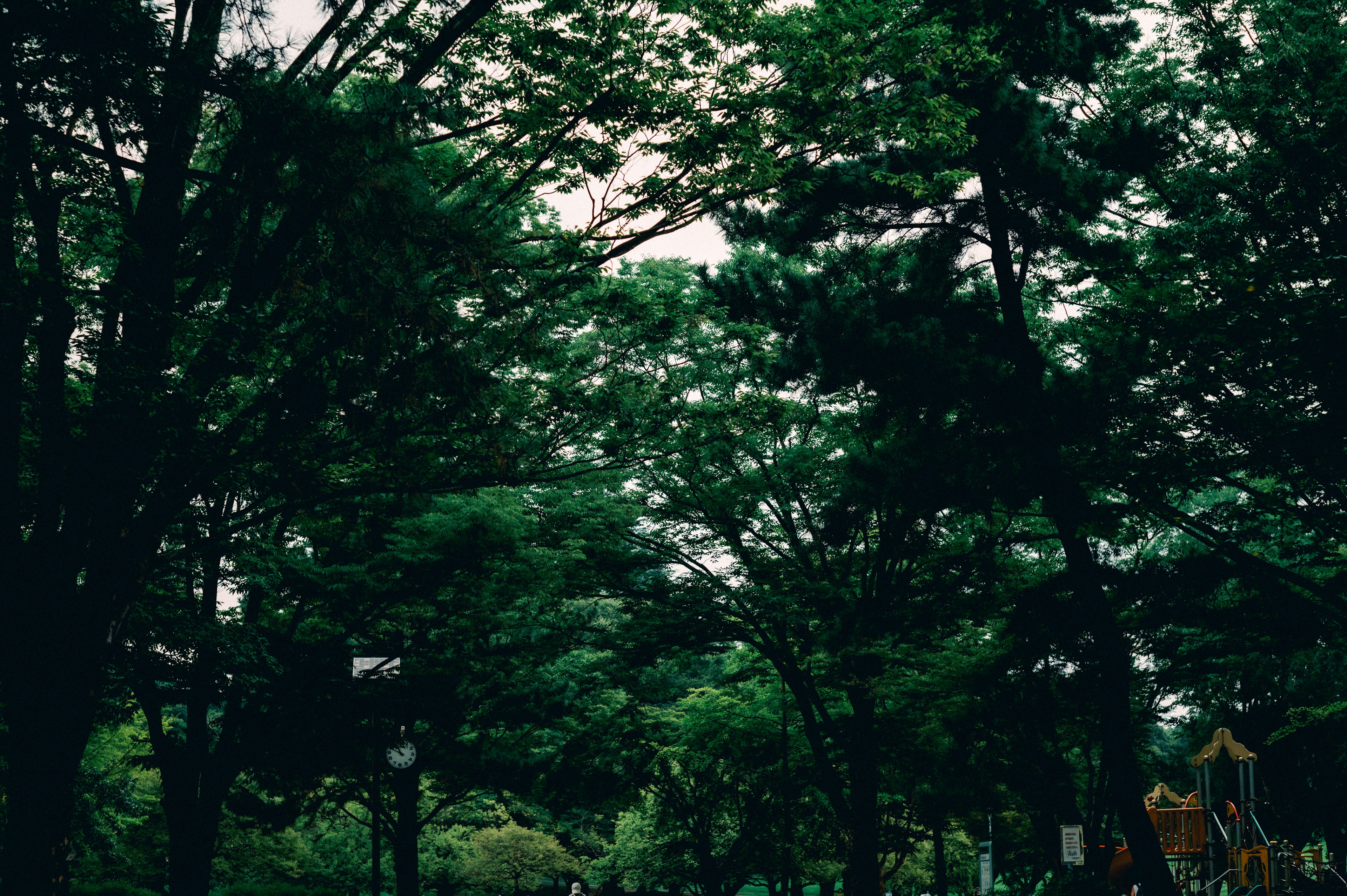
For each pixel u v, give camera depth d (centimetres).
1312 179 1347
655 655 2423
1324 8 1427
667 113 1170
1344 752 2328
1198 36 1700
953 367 1706
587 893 4547
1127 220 1903
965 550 2183
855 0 1173
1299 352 1232
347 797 2884
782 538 2433
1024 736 2353
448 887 4541
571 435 1478
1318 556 1642
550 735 2884
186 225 1175
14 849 1077
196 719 2292
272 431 1178
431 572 2222
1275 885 2017
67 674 1116
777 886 4925
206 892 2231
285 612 2500
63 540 1143
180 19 1148
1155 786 3338
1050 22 1631
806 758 2886
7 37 903
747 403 1552
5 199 1088
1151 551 2438
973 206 1925
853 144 1318
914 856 4100
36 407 1179
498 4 1178
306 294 1064
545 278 1234
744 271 1961
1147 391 1520
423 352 1132
